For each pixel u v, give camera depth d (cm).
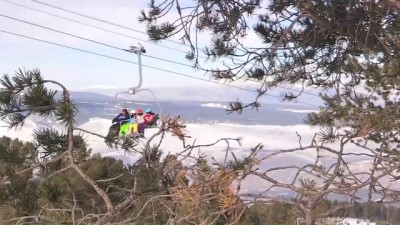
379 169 317
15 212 302
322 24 466
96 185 293
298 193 296
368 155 330
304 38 541
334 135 358
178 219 294
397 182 352
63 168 286
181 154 309
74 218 293
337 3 457
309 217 287
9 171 290
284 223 300
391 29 444
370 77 564
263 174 300
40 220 303
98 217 294
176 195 297
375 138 412
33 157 289
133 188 302
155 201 304
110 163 309
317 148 317
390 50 475
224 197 289
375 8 438
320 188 300
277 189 311
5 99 262
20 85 265
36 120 276
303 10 468
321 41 532
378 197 324
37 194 300
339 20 470
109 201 293
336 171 304
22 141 291
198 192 295
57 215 303
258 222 303
